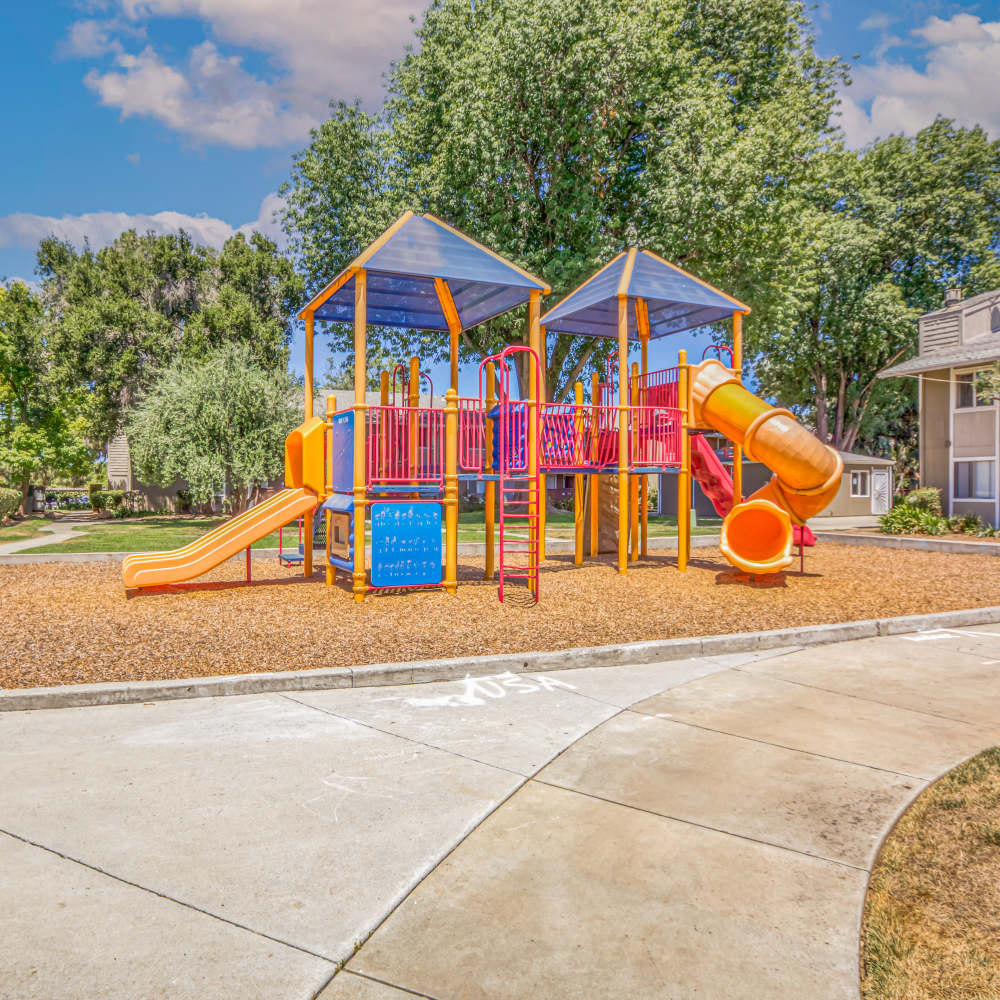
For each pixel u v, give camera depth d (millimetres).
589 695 6383
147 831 3768
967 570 13922
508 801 4180
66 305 45156
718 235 25891
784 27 31531
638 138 27547
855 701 6234
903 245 42000
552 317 15945
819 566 14461
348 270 10719
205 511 35625
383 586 10719
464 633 8406
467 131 24812
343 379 44469
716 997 2561
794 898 3205
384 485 10836
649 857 3551
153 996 2533
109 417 38594
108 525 28281
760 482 36344
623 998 2551
